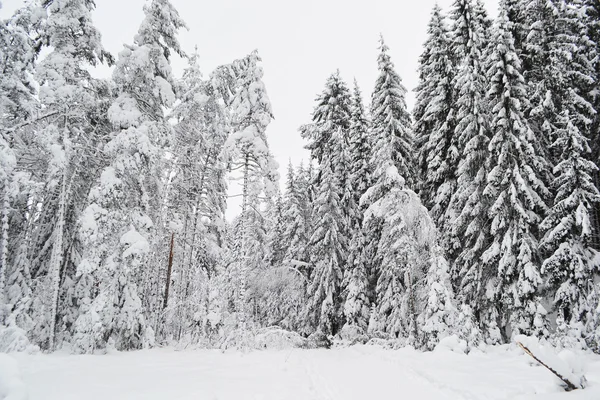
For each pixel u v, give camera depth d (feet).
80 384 26.91
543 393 23.43
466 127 56.24
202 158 75.97
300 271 77.97
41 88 50.52
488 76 54.80
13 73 54.70
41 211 60.39
